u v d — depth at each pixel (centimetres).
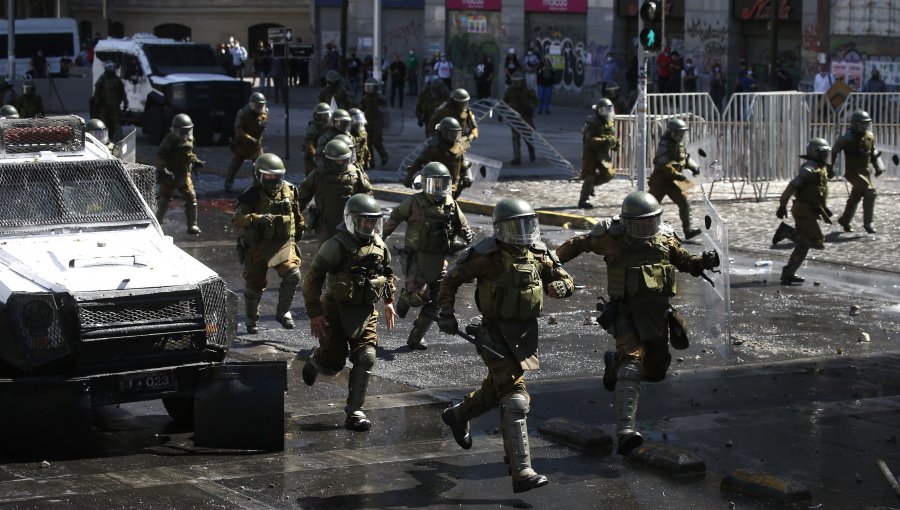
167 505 721
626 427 820
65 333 842
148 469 811
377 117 2653
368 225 896
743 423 934
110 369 850
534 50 4372
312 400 1016
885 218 2045
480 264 776
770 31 3703
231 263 1645
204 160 2795
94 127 1541
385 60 4669
